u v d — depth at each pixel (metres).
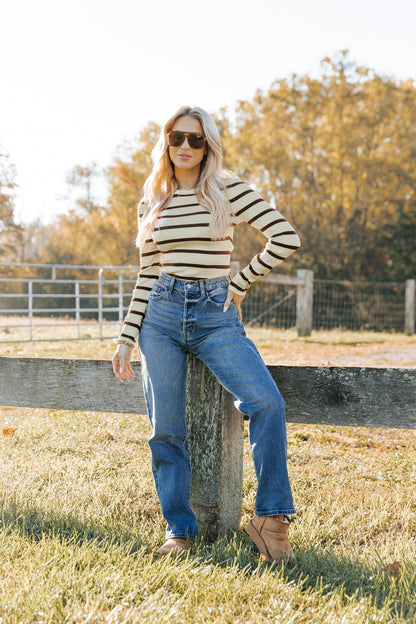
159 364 2.34
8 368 2.83
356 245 25.84
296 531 2.56
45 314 30.39
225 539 2.45
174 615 1.84
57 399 2.77
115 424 4.43
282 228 2.27
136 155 33.19
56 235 37.47
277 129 27.48
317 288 22.36
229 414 2.47
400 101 27.14
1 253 35.06
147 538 2.48
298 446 4.03
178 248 2.31
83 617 1.83
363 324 20.72
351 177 25.61
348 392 2.43
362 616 1.84
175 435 2.38
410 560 2.31
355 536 2.60
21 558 2.21
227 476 2.49
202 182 2.34
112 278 32.12
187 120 2.34
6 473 3.32
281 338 11.64
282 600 1.98
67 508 2.75
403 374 2.38
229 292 2.31
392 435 4.40
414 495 3.11
